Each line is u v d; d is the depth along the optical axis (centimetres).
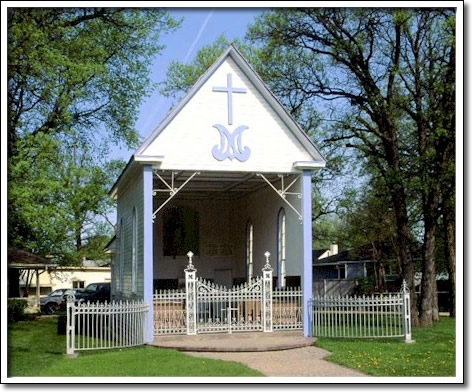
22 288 5681
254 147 1984
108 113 3672
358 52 2666
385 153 2780
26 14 2448
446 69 2378
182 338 1831
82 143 3622
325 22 2658
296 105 3103
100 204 4169
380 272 4575
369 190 3959
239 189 2533
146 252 1875
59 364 1512
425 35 2578
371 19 2597
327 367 1462
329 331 1941
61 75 2794
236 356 1628
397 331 2114
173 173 1925
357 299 1928
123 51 3612
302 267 1983
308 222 1997
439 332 2256
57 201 2870
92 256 5928
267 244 2366
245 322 1909
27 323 3080
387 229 4212
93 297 4694
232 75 1988
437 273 4259
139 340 1789
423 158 2478
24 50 2492
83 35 3123
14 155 2477
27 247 3170
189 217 2797
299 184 2039
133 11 3400
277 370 1423
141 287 1950
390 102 2655
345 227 5384
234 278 2717
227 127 1970
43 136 2525
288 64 3009
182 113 1939
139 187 2039
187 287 1869
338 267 6338
